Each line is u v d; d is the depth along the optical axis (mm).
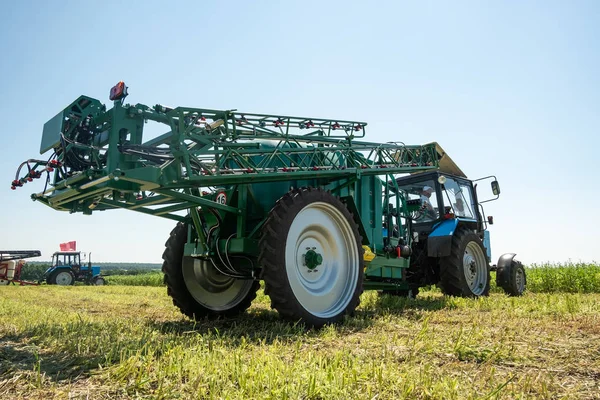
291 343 3365
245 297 5590
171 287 5066
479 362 2732
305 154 4957
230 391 2018
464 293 7152
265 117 4602
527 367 2609
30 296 9609
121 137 3885
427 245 7391
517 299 6496
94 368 2477
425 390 2010
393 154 6168
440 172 7945
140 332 3631
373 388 2105
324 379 2129
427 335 3494
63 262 25297
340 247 4977
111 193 4023
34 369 2408
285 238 4172
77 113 4043
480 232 8742
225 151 4219
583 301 6219
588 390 2184
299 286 4375
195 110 3996
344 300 4836
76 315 4980
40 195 4379
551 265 13164
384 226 6762
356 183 5832
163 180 3781
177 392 2031
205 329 4199
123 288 14945
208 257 4742
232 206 4797
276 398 1917
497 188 8539
